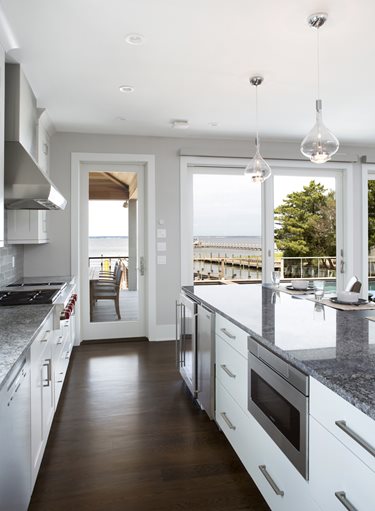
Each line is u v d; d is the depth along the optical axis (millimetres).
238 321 1942
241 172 5004
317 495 1238
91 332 4734
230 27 2318
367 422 988
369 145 5191
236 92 3332
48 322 2264
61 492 1913
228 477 2041
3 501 1263
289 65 2834
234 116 3965
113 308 4805
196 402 2971
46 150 4133
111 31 2357
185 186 4742
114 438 2434
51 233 4438
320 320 1964
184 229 4766
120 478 2027
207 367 2529
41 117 3660
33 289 3143
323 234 5246
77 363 3879
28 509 1790
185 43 2508
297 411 1354
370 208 5375
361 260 5254
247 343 1849
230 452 2279
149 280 4715
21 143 2826
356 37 2430
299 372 1339
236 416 2039
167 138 4703
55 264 4457
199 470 2100
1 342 1609
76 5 2092
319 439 1224
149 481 2004
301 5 2102
